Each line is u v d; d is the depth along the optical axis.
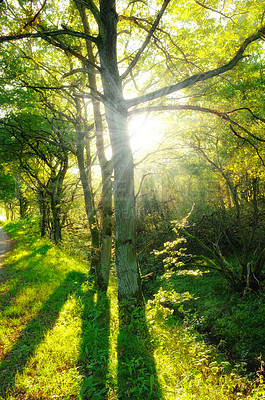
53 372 4.38
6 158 18.38
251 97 8.37
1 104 11.33
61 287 8.91
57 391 3.88
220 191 14.91
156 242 16.89
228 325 8.16
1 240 23.52
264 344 6.97
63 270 11.43
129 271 6.49
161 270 14.91
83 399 3.75
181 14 7.78
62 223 19.53
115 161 6.54
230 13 7.39
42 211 21.75
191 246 14.92
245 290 9.29
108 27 6.09
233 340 7.62
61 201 17.98
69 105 13.56
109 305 7.64
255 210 9.55
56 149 16.41
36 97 11.45
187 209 16.70
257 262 9.40
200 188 16.92
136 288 6.54
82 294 8.31
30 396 3.82
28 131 14.65
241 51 6.39
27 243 19.62
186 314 8.14
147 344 5.17
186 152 11.08
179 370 4.82
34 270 11.05
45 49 10.66
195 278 12.78
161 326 6.94
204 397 4.18
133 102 6.40
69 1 9.40
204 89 8.40
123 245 6.49
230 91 8.18
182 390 4.06
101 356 4.63
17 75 10.50
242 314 8.35
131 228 6.55
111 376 4.27
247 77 7.95
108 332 5.81
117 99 6.36
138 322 5.57
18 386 4.02
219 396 4.31
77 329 5.87
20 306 7.16
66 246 18.27
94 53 10.71
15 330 5.90
